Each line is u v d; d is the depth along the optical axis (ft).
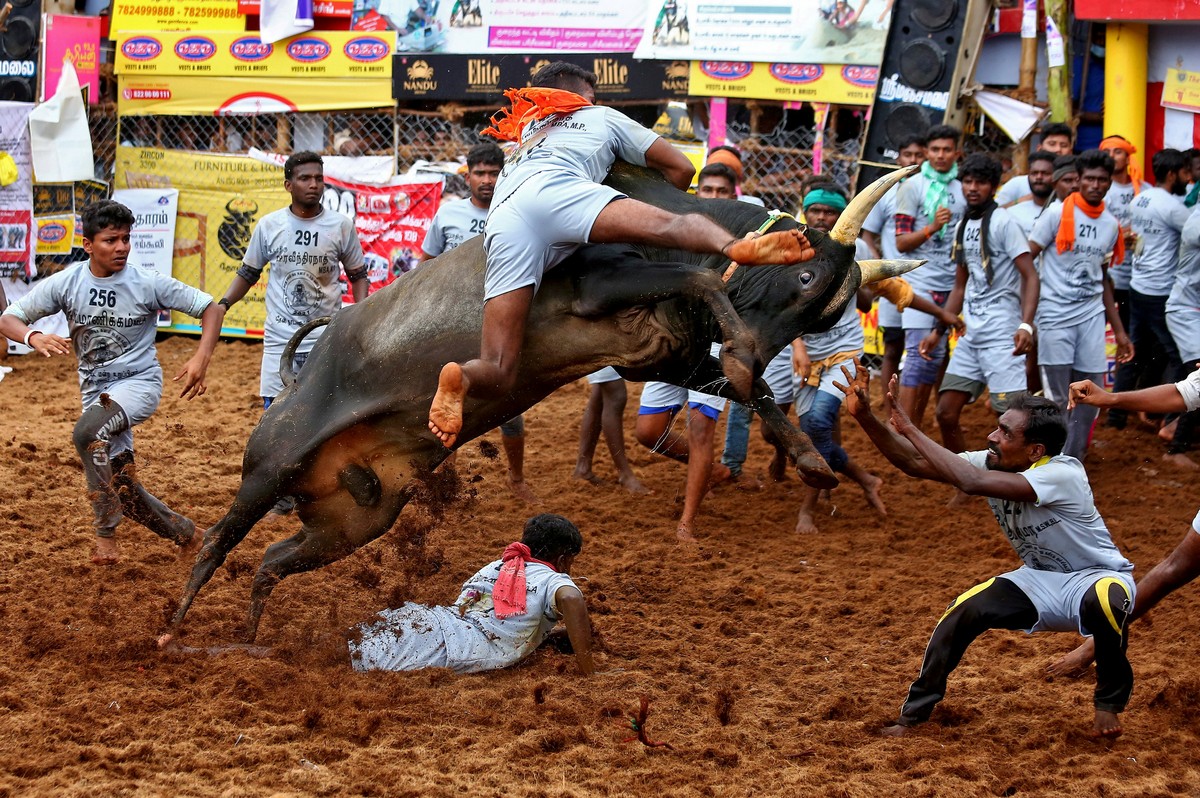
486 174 28.53
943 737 17.80
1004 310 29.19
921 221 32.71
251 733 16.88
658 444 28.86
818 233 17.16
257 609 20.65
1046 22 38.91
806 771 16.38
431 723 17.62
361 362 19.12
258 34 45.09
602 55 41.75
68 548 25.44
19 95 46.83
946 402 30.09
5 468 30.91
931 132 32.53
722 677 20.07
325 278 28.45
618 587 24.63
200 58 45.75
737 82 40.55
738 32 40.29
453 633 19.80
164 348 46.88
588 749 16.89
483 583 20.26
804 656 21.17
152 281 23.84
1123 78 38.81
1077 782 16.07
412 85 43.83
